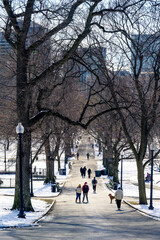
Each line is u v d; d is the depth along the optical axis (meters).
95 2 24.19
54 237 12.25
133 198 41.50
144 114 30.30
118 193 27.88
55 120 35.72
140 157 32.75
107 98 43.31
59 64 23.88
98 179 64.25
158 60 30.11
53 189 47.19
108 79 29.61
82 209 28.09
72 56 28.47
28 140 24.98
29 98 26.20
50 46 24.52
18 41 22.64
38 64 24.64
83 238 11.98
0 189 50.41
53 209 28.16
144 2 25.25
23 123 24.12
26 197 25.12
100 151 107.19
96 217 21.97
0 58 27.31
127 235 13.09
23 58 22.81
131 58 35.00
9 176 66.50
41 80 24.05
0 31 23.69
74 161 93.75
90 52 28.47
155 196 44.84
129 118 43.16
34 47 22.98
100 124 45.59
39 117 25.19
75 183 58.62
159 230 15.27
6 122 30.39
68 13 22.66
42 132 36.44
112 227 16.41
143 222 19.42
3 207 26.55
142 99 30.08
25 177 25.14
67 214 24.05
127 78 38.19
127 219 21.12
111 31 26.98
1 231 14.75
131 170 82.19
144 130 32.28
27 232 14.17
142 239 11.71
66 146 58.34
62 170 70.56
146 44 31.03
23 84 23.59
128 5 25.50
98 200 37.78
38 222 19.09
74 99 46.66
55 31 22.69
